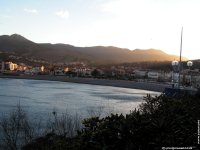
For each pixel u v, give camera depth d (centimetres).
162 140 603
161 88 14350
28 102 7025
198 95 1745
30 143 1248
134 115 679
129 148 584
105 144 592
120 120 646
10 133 1366
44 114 4103
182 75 6988
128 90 15038
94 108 5378
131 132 611
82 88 15300
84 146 598
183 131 661
